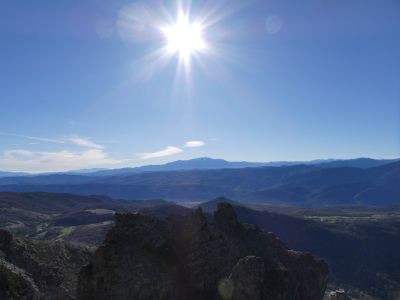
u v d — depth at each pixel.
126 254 47.59
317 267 61.94
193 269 50.38
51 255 72.25
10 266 55.41
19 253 66.31
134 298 44.00
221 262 51.72
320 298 61.16
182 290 47.69
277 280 51.78
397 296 173.50
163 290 45.59
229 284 47.50
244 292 46.28
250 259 47.84
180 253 51.94
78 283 47.97
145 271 46.47
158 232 53.22
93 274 47.22
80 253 78.50
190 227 53.91
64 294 57.28
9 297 46.03
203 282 49.38
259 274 47.28
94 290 46.12
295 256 61.34
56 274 65.69
